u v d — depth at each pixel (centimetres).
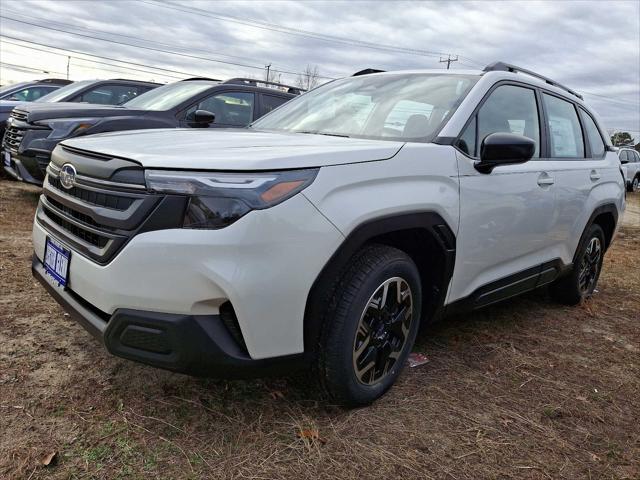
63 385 260
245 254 198
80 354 291
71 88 849
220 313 207
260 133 307
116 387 261
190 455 218
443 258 279
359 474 215
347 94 364
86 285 223
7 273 406
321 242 215
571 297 458
